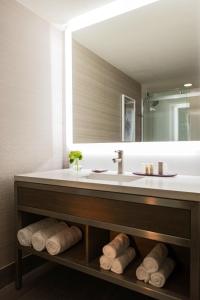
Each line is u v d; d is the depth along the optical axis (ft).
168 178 4.42
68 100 6.50
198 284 3.04
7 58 5.04
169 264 3.92
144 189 3.37
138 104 5.55
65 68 6.53
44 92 5.96
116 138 5.76
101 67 6.03
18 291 4.84
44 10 5.64
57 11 5.69
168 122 5.17
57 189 4.26
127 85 5.68
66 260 4.29
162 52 5.31
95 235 4.31
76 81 6.40
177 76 5.14
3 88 4.97
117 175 5.02
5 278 5.05
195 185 3.55
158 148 5.22
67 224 5.38
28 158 5.54
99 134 6.03
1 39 4.92
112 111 5.86
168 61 5.24
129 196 3.51
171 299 3.32
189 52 5.02
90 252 4.19
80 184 3.98
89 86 6.20
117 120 5.79
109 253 3.99
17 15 5.26
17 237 4.88
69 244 4.73
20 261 4.97
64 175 4.83
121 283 3.73
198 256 3.01
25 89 5.45
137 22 5.54
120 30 5.75
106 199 3.74
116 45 5.83
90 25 6.09
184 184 3.66
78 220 4.03
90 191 3.88
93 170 5.69
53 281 5.21
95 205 3.85
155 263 3.62
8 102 5.08
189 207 3.05
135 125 5.55
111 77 5.90
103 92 6.01
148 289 3.51
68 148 6.49
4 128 5.01
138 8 5.47
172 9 5.17
